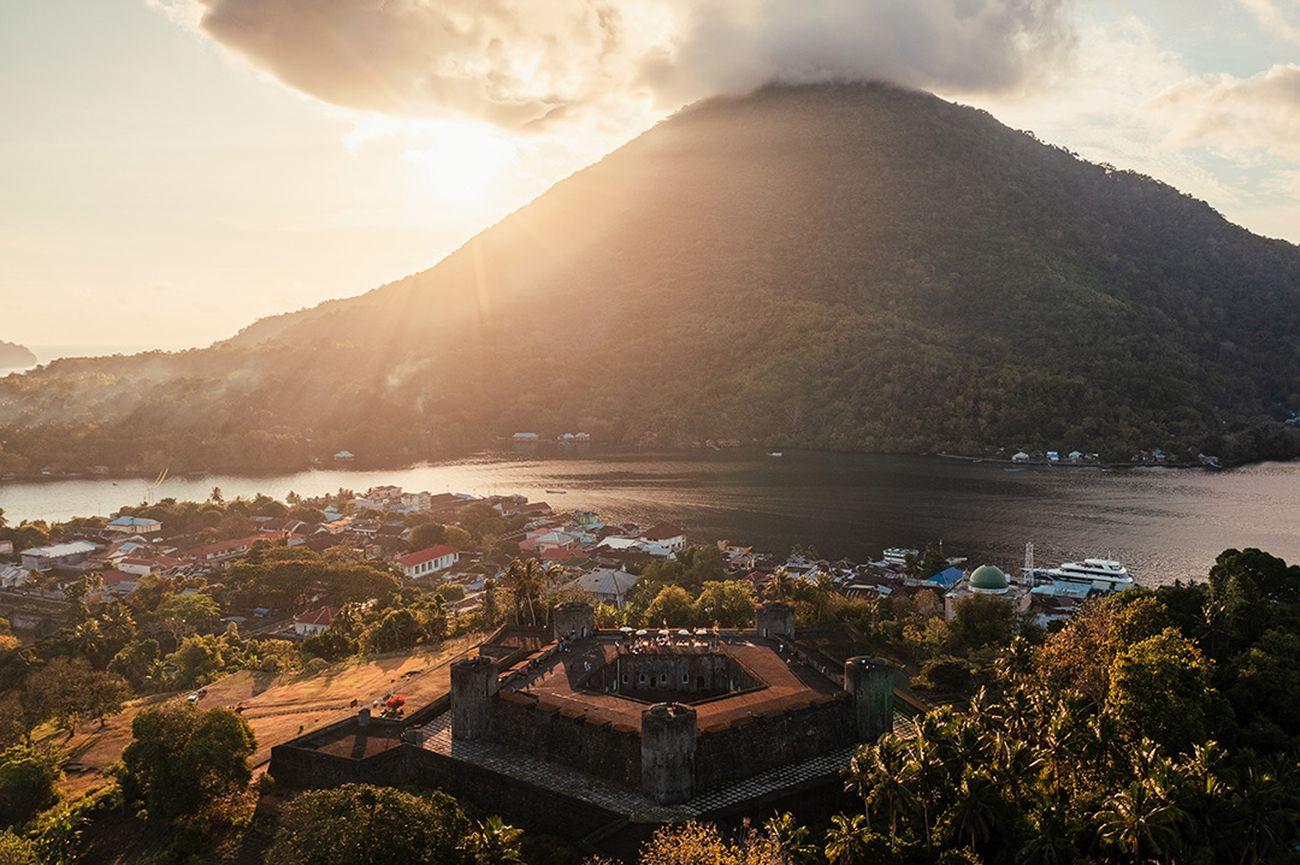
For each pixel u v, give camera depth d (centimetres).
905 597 18688
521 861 7356
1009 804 7656
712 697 10638
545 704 9788
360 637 17775
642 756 8644
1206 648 11144
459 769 9412
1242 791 7612
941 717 8538
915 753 7831
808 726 9506
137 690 16688
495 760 9569
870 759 7862
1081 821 7556
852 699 9856
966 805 7406
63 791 11231
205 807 9381
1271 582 13362
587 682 10719
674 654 11444
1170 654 9538
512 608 17262
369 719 11038
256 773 10469
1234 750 9081
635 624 14838
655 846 7319
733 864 6738
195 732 9606
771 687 10188
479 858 7088
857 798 8981
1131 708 9006
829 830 7588
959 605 16288
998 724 8788
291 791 10006
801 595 15800
